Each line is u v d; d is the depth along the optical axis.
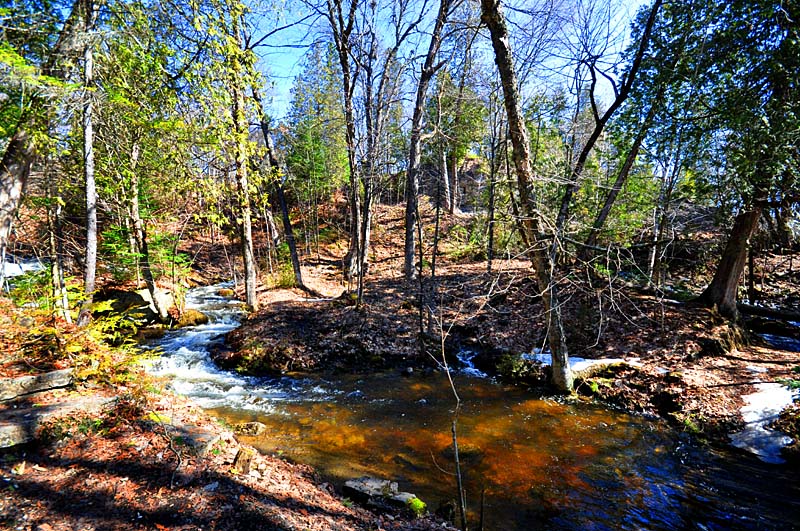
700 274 14.84
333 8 12.73
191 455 3.88
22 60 4.99
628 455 5.72
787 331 10.81
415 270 17.66
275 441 5.80
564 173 10.01
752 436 5.94
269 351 9.91
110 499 3.12
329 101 22.61
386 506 4.11
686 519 4.37
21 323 5.43
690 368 8.03
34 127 6.46
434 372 9.41
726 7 8.09
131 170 9.39
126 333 11.04
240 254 22.86
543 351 9.66
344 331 11.15
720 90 8.06
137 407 4.54
